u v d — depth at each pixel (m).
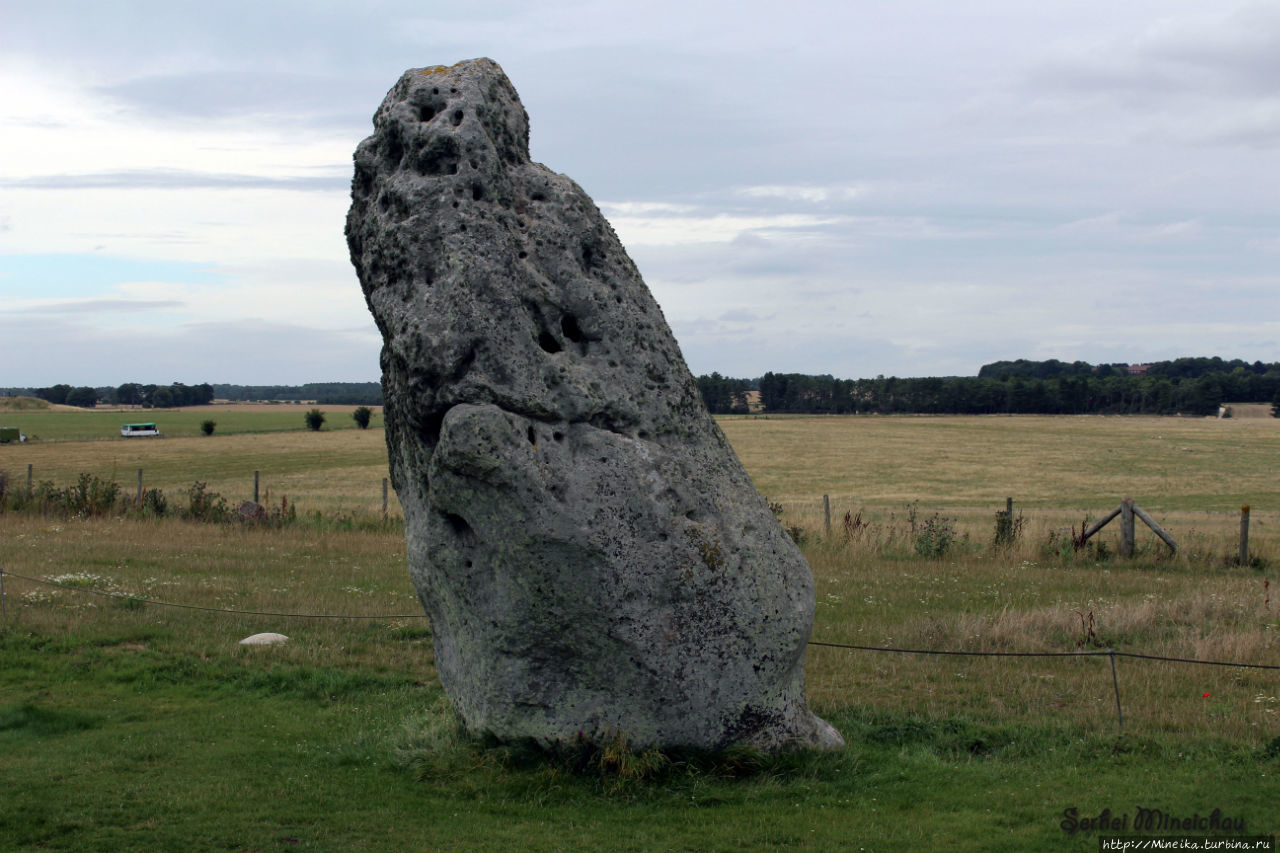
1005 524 23.67
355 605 15.16
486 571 8.05
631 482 7.89
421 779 8.12
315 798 7.71
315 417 113.38
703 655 8.06
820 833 6.96
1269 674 11.42
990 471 58.03
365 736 9.34
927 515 33.97
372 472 57.69
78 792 7.76
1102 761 8.52
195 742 9.20
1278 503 41.84
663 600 7.91
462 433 7.52
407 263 8.03
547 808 7.45
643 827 7.10
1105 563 21.39
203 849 6.75
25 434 103.88
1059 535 23.94
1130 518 22.25
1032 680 11.38
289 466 62.44
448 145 8.15
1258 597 16.08
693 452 8.47
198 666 11.73
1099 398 133.00
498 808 7.47
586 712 8.06
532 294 8.09
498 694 8.16
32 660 11.78
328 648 12.64
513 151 8.67
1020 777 8.15
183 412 173.88
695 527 8.06
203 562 18.95
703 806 7.48
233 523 25.11
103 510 27.16
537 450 7.73
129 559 19.03
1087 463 62.88
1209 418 115.94
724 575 8.12
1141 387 132.38
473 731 8.53
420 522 8.58
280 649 12.44
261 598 15.42
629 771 7.77
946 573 19.75
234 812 7.42
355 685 11.26
